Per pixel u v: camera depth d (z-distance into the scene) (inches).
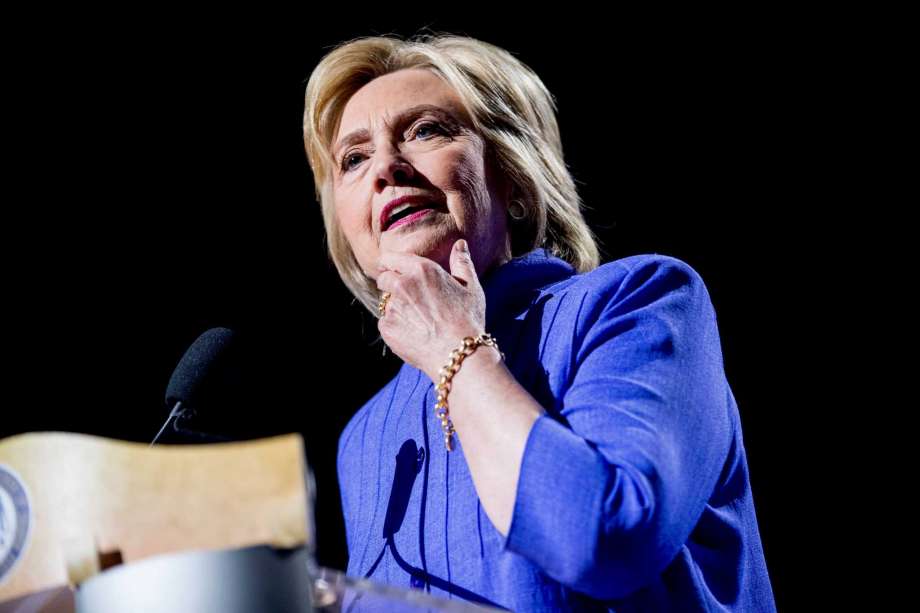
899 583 476.7
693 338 210.4
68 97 527.2
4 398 496.4
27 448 152.9
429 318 209.8
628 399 190.9
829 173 516.4
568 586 189.5
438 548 215.2
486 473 183.9
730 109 527.5
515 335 234.1
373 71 285.3
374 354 504.7
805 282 513.0
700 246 520.7
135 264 521.7
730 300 519.8
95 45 528.4
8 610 145.7
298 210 530.9
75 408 502.9
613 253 519.2
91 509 147.2
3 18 519.5
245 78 534.0
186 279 521.3
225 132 535.5
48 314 510.3
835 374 504.4
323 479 471.2
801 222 518.3
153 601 137.5
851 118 518.0
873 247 510.0
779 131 525.7
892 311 501.4
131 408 507.2
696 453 191.2
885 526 482.6
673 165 528.1
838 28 518.3
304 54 529.7
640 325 208.4
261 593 139.0
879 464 491.5
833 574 487.2
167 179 530.0
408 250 249.6
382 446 261.7
